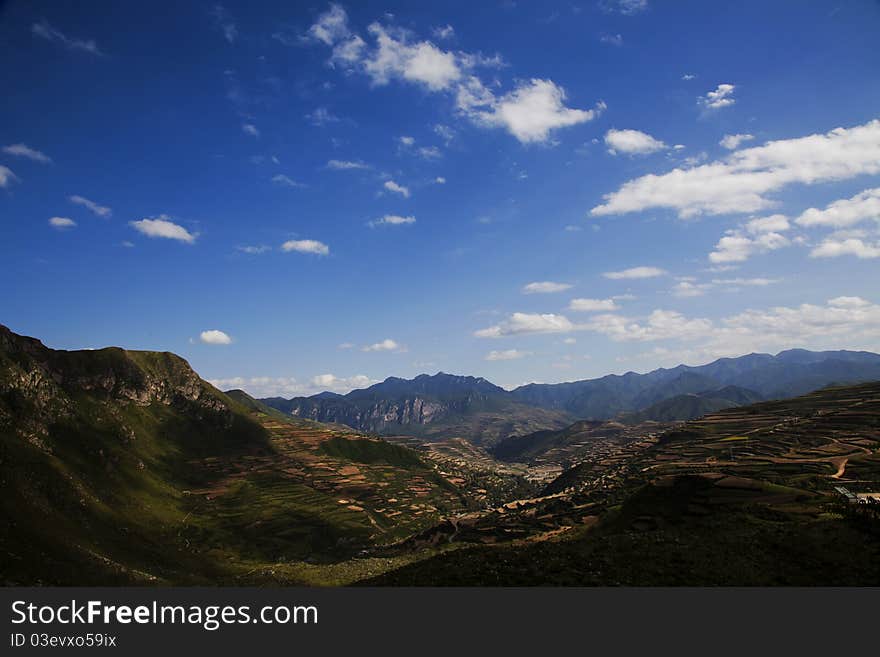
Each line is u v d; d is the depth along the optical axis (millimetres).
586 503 197125
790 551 68500
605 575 66250
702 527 87438
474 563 80938
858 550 65562
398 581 77188
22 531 157125
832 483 128625
